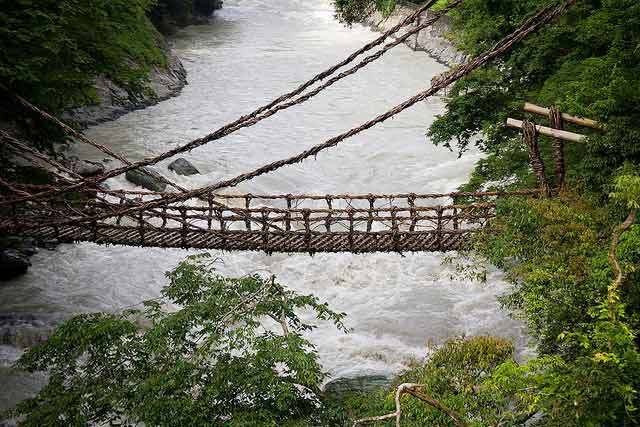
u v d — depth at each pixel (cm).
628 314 1022
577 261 1123
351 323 1764
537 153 1470
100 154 2736
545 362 872
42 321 1727
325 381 1541
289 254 2047
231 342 1032
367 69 3944
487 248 1334
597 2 1956
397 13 4741
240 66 4088
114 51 2227
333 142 1215
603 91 1479
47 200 1573
